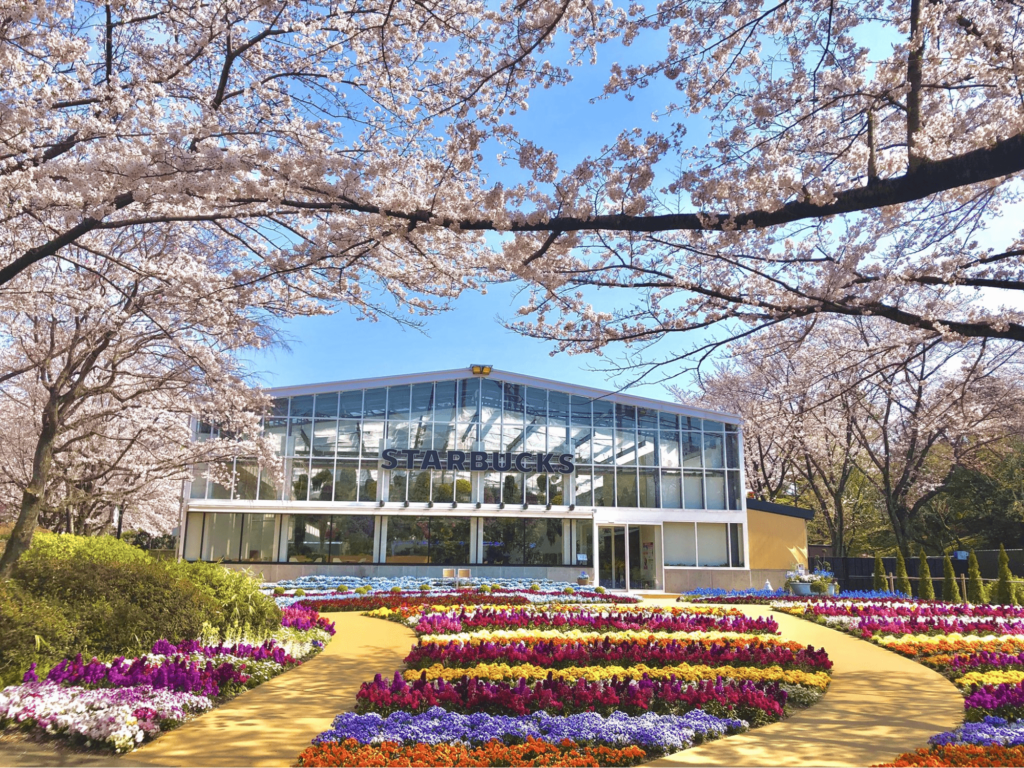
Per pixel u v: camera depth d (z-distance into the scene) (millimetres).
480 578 27094
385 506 27594
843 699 8492
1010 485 29859
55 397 12602
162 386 13922
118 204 6375
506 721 6512
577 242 6137
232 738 6332
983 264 8062
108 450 18828
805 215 4777
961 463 21812
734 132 5809
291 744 6156
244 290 8516
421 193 7211
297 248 7133
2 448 18672
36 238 8492
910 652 11781
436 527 28172
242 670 8648
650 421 30625
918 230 8039
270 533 27016
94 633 8742
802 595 23688
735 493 30219
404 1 6480
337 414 28406
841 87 5789
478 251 7898
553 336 8219
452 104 5551
